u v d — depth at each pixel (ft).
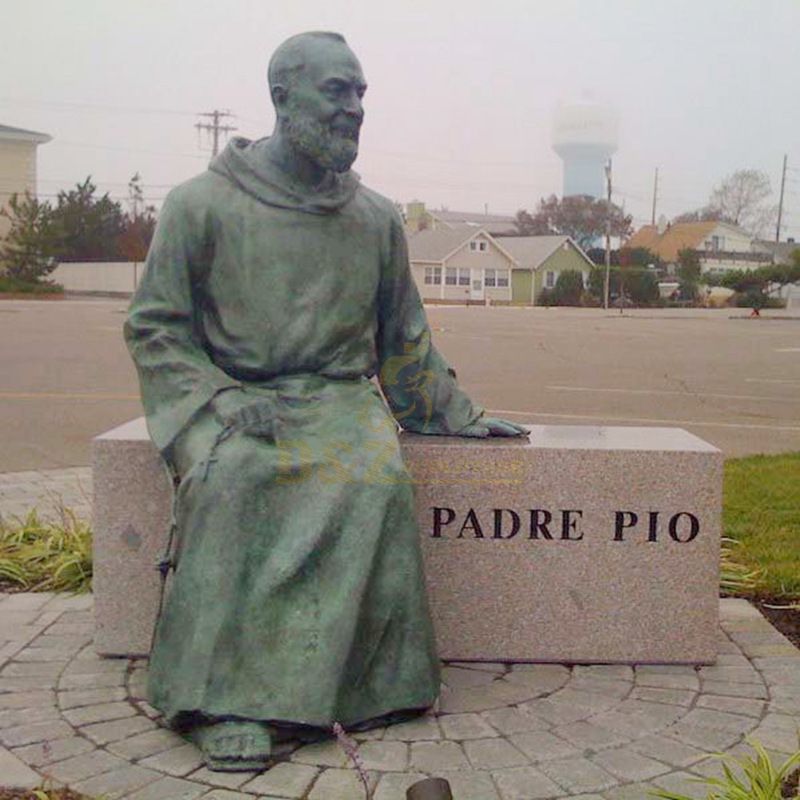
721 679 14.33
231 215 13.48
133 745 12.16
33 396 43.52
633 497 14.60
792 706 13.41
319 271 13.60
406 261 14.79
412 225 231.30
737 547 21.31
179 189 13.79
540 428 16.21
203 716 11.76
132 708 13.17
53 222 156.15
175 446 12.96
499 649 14.85
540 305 174.60
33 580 18.60
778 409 43.39
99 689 13.78
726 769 10.68
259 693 11.78
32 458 31.19
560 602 14.78
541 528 14.66
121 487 14.58
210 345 13.76
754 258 240.53
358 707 12.30
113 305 120.47
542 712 13.17
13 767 11.62
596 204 255.70
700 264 204.54
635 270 176.14
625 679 14.33
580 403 43.70
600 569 14.71
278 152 13.61
